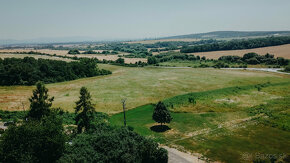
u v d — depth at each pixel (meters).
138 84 85.62
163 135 39.38
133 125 44.88
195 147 34.28
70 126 42.59
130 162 24.08
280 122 42.41
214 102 58.53
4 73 85.75
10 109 57.16
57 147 23.64
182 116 49.22
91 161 23.09
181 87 78.19
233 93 67.06
